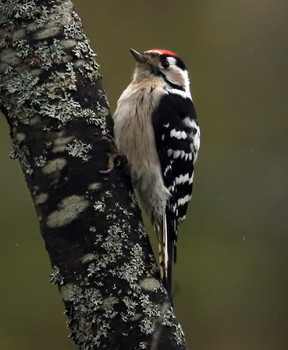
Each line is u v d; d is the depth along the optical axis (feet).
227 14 51.29
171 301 19.38
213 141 49.65
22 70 20.61
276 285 46.83
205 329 44.96
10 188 43.62
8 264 42.65
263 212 48.65
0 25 20.93
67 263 19.27
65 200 19.70
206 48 50.57
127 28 49.44
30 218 43.39
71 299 19.06
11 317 41.98
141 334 18.76
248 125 50.08
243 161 49.52
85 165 20.10
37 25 20.86
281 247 48.32
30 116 20.29
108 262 19.21
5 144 43.98
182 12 50.47
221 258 46.68
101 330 18.74
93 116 20.67
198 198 48.21
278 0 51.75
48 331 41.98
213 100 50.19
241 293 46.01
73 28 21.15
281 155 49.93
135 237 19.76
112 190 20.08
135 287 19.10
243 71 50.83
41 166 20.02
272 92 50.72
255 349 44.75
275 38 51.21
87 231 19.47
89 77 21.06
